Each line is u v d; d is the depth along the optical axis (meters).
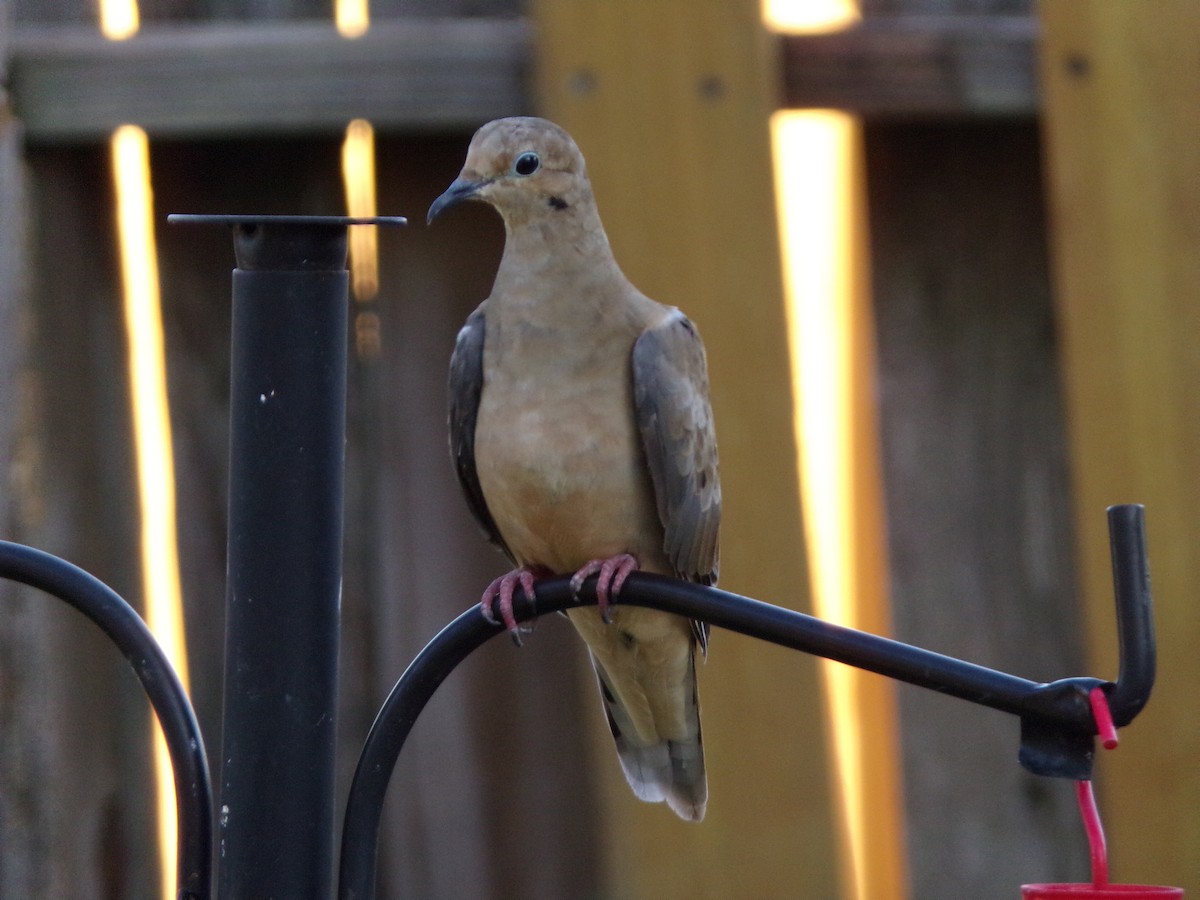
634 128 8.88
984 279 9.43
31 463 8.56
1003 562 9.45
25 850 8.60
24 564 5.35
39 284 8.64
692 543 7.47
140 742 8.97
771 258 8.92
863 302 9.50
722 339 8.91
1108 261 9.17
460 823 9.13
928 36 9.09
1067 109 9.16
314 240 5.06
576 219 7.11
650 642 7.54
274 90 8.69
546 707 9.18
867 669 5.11
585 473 7.12
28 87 8.61
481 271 9.09
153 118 8.64
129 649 5.26
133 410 8.92
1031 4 9.53
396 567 9.08
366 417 9.08
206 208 8.98
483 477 7.29
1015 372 9.43
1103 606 9.18
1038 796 9.48
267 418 5.06
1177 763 9.09
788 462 8.91
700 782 8.03
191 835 5.15
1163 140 9.16
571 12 8.83
